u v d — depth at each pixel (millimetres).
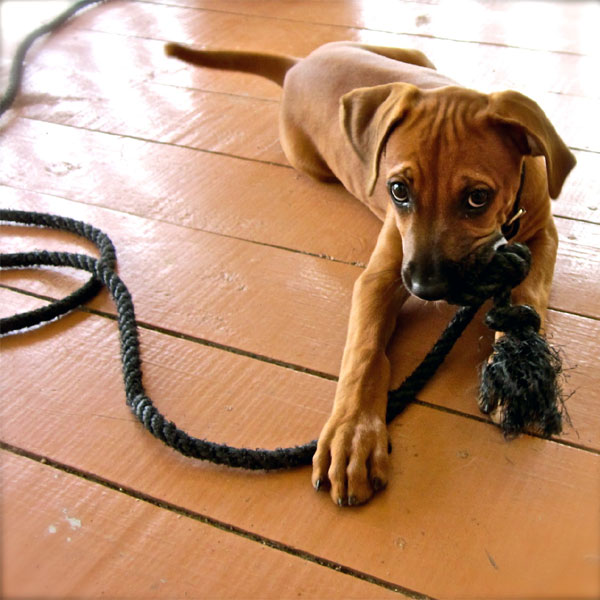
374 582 535
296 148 895
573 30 1159
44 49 1229
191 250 817
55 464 627
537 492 572
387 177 634
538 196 691
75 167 953
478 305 631
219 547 563
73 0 1421
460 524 558
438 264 597
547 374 585
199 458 612
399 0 1299
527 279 676
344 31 1207
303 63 900
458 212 602
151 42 1227
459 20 1216
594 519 552
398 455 604
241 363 691
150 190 906
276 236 824
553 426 583
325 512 576
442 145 600
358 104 681
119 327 727
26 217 859
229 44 1192
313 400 653
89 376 696
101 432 647
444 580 530
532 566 531
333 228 828
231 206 873
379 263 696
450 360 670
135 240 836
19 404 676
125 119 1034
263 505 585
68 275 801
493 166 601
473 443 607
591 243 772
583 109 966
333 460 579
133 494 602
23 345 730
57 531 580
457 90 633
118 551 565
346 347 658
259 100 1054
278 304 744
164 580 547
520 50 1110
